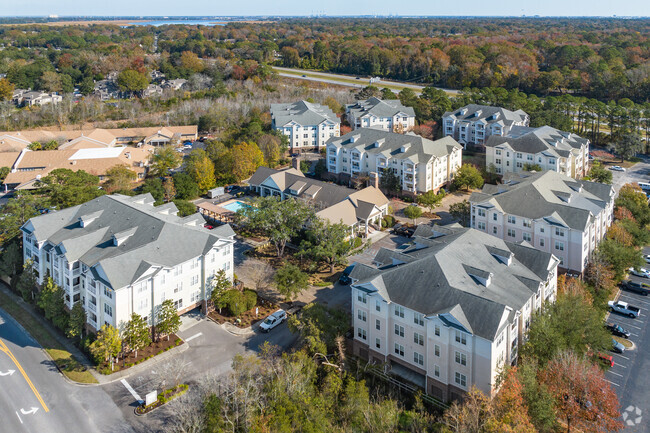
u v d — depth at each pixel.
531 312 60.47
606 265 79.25
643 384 59.06
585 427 49.84
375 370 60.59
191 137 166.75
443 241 67.81
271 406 49.94
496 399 49.31
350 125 173.75
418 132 162.25
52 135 157.62
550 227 81.88
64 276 70.56
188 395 56.59
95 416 54.31
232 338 67.94
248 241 97.94
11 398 57.09
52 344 67.31
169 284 67.31
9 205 89.69
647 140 155.38
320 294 78.38
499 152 128.12
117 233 70.56
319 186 106.31
